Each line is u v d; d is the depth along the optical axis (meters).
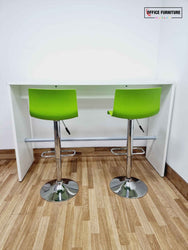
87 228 1.12
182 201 1.38
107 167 1.93
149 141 2.03
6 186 1.58
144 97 1.20
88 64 1.93
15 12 1.73
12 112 1.50
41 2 1.73
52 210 1.28
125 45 1.90
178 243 1.02
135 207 1.31
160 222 1.17
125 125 2.16
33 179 1.69
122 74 1.99
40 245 1.01
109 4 1.78
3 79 1.89
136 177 1.71
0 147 2.08
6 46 1.81
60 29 1.82
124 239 1.04
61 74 1.94
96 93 1.70
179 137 1.50
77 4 1.76
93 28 1.83
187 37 1.36
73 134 2.15
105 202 1.36
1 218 1.21
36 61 1.88
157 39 1.90
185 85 1.40
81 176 1.74
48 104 1.19
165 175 1.74
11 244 1.02
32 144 2.09
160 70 1.88
